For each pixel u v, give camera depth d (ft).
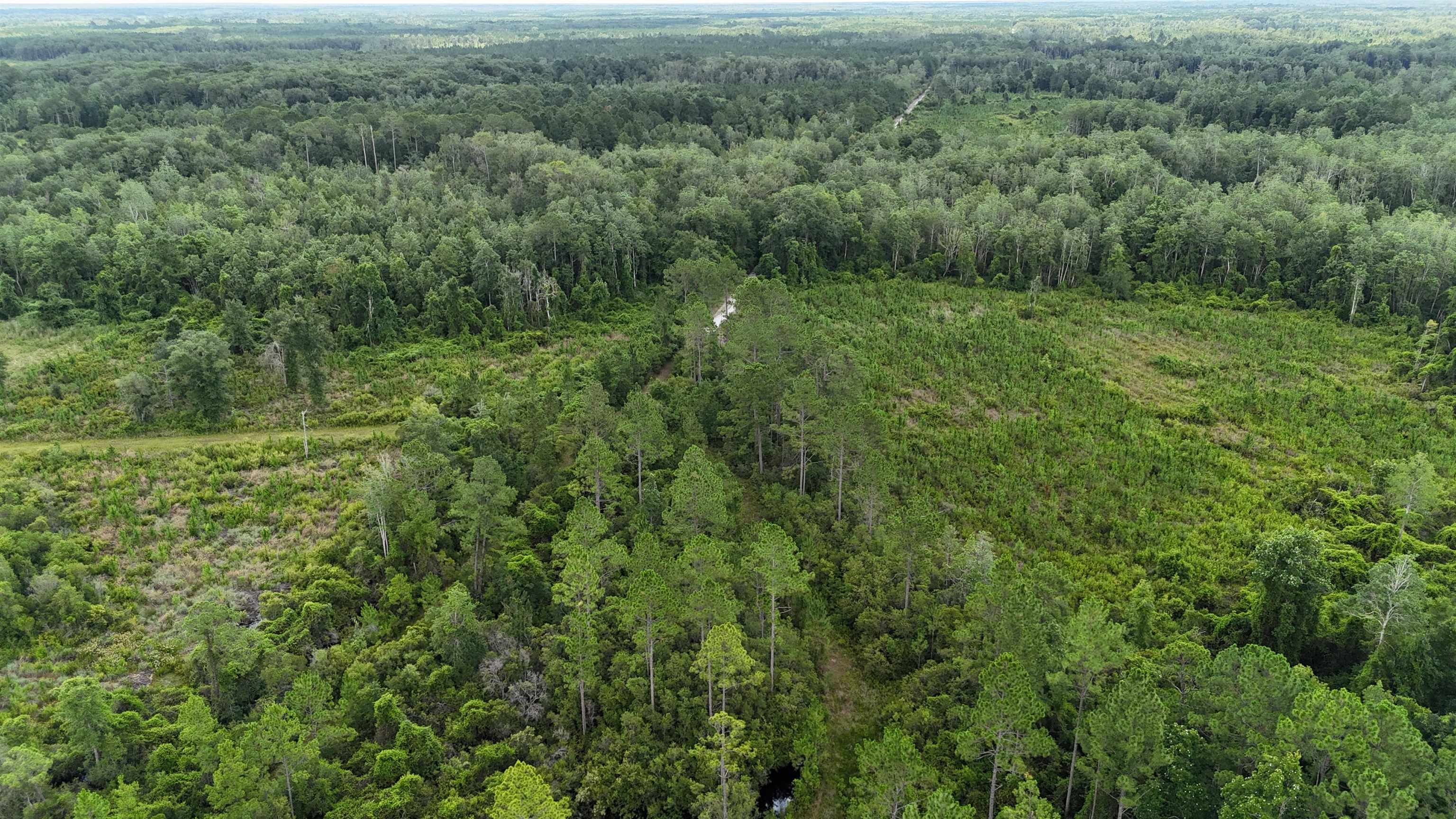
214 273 398.42
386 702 178.50
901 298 440.45
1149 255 460.96
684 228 476.95
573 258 441.27
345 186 498.69
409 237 423.64
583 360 372.38
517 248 430.20
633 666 190.60
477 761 176.35
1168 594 225.35
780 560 184.85
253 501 263.08
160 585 225.97
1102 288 451.94
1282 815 133.69
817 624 211.41
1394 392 333.42
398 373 355.77
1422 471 241.35
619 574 214.69
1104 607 195.00
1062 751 172.24
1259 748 146.82
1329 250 425.69
